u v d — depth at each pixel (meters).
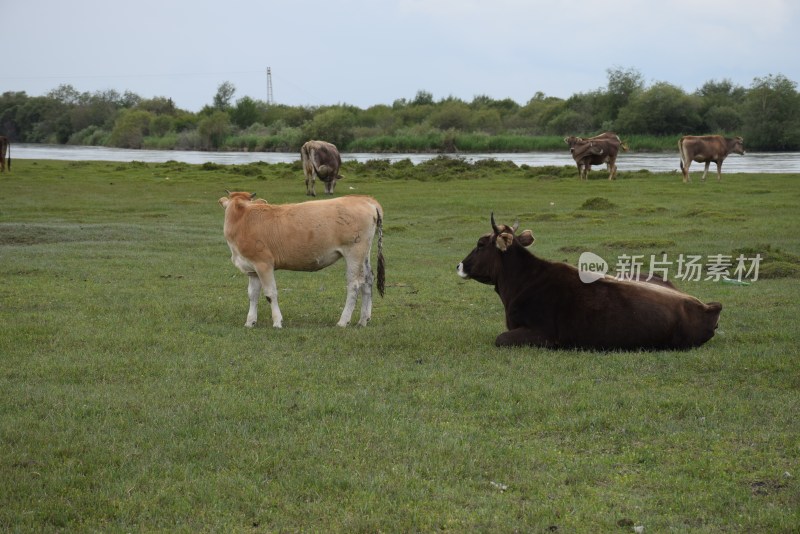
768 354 8.70
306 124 93.69
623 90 98.81
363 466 5.83
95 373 8.24
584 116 101.38
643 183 35.97
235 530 4.94
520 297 9.45
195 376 8.18
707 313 9.16
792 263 15.18
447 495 5.38
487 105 131.88
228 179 39.25
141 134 110.88
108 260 16.62
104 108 134.62
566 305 9.17
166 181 37.81
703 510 5.18
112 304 11.88
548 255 17.14
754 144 80.50
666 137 89.31
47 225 21.72
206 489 5.44
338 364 8.62
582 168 43.22
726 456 6.03
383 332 10.15
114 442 6.29
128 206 27.75
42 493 5.40
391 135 95.62
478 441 6.34
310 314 11.60
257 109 122.00
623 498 5.37
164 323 10.59
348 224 10.63
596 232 20.73
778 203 26.36
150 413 6.96
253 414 6.95
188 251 18.27
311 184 32.19
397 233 21.66
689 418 6.84
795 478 5.61
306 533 4.92
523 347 9.29
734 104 95.12
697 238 18.89
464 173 41.69
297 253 10.55
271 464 5.86
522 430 6.62
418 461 5.93
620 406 7.16
